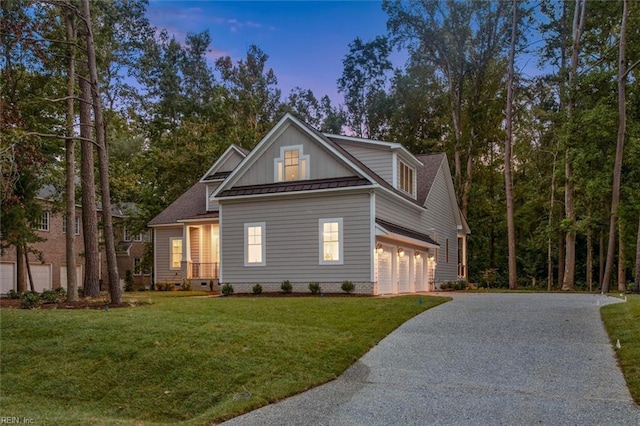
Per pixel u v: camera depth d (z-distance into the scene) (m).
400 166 21.09
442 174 27.00
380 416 5.50
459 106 34.19
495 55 32.25
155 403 6.68
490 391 6.24
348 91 43.47
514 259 26.50
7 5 13.70
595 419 5.19
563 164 22.50
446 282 25.98
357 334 9.38
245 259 18.75
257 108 50.09
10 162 12.25
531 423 5.13
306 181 18.23
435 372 7.17
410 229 21.33
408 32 34.09
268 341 8.50
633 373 6.63
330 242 17.52
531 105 32.22
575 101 21.84
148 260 32.53
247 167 19.42
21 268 19.39
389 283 18.64
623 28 18.72
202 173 34.06
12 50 15.55
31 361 8.12
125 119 24.00
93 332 9.11
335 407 5.88
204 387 6.93
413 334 9.58
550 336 9.05
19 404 6.73
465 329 9.89
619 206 19.83
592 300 14.45
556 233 28.59
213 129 40.81
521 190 34.25
